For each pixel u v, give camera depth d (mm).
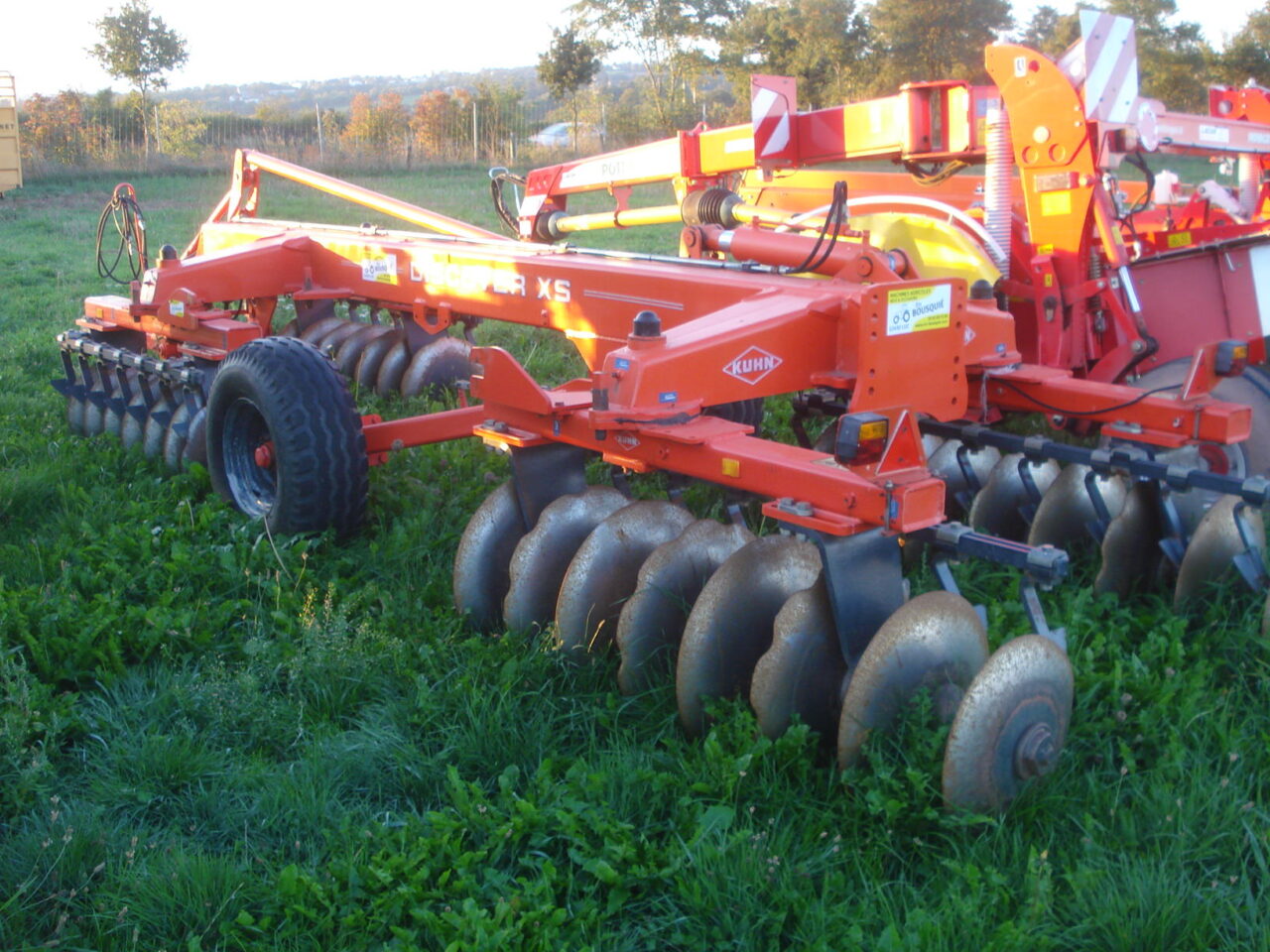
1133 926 2531
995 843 2834
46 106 34812
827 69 40906
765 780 3059
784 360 3824
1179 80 37562
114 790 3195
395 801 3217
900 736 2986
